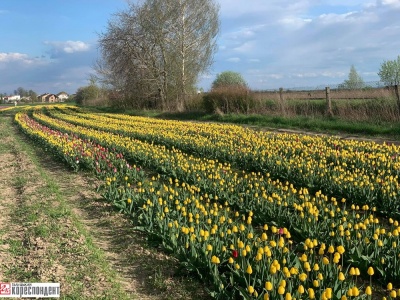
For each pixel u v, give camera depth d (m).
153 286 6.24
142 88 45.59
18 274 6.40
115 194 10.17
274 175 12.47
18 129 31.33
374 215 9.29
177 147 17.94
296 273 5.35
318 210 8.14
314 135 20.05
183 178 12.05
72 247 7.36
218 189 10.30
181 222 7.92
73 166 14.40
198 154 16.34
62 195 11.23
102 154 15.16
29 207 9.76
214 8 44.56
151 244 7.59
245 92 31.05
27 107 71.00
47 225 8.45
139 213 9.09
